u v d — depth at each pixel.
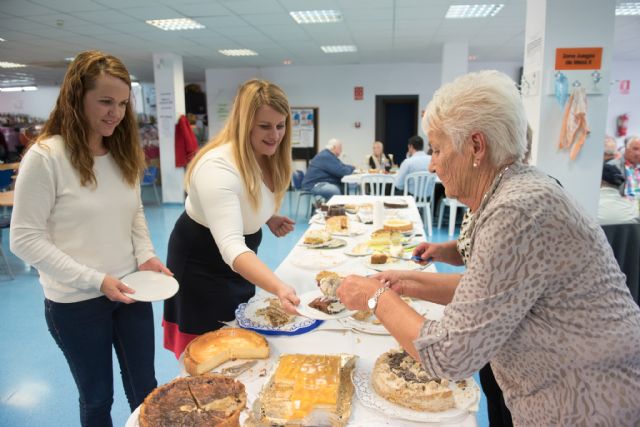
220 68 9.54
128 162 1.33
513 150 0.75
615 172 3.07
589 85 2.99
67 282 1.17
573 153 3.06
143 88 12.67
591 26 2.94
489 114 0.72
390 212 2.91
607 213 2.85
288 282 1.61
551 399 0.72
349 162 9.63
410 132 10.14
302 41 6.70
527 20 3.27
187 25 5.64
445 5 4.82
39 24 5.39
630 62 8.70
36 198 1.14
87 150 1.21
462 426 0.80
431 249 1.36
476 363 0.68
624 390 0.67
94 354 1.29
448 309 0.71
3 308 3.32
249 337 1.08
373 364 1.02
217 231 1.18
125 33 5.96
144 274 1.31
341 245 2.11
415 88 9.20
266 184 1.48
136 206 1.39
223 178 1.23
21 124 12.52
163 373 2.35
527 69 3.28
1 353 2.61
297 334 1.17
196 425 0.74
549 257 0.66
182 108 7.86
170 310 1.54
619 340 0.67
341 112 9.48
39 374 2.37
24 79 11.02
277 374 0.91
